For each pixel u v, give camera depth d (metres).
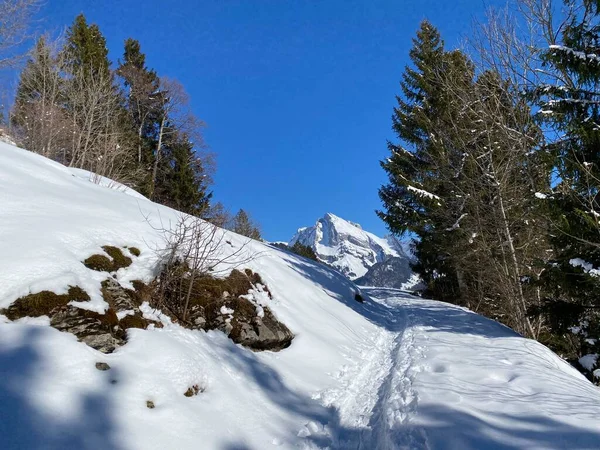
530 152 8.62
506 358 5.46
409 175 18.06
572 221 6.84
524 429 2.83
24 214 3.83
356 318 8.30
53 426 2.09
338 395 4.29
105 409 2.38
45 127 15.95
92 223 4.27
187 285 4.37
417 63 18.77
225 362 3.74
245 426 2.97
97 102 19.56
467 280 16.66
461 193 13.00
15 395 2.13
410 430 3.02
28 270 3.02
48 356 2.50
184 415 2.68
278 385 3.95
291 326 5.37
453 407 3.29
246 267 5.80
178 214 6.57
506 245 11.53
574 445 2.55
